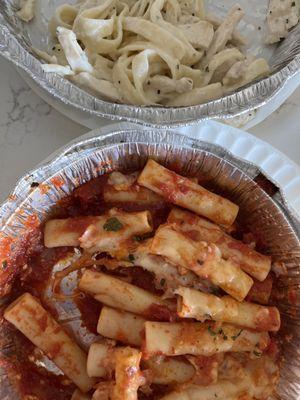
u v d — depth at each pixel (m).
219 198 0.16
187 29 0.19
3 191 0.18
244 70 0.18
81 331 0.16
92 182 0.16
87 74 0.18
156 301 0.15
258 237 0.16
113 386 0.15
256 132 0.19
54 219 0.16
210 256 0.15
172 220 0.16
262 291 0.16
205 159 0.16
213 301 0.15
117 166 0.16
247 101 0.17
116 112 0.17
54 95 0.17
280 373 0.15
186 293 0.15
